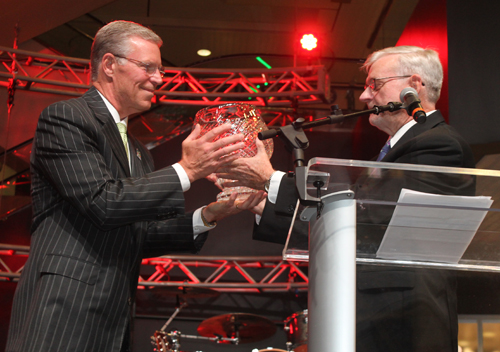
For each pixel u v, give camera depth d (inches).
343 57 303.7
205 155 63.1
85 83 264.8
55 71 267.3
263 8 283.0
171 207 62.4
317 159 36.4
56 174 61.8
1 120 271.1
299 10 277.1
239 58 326.0
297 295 274.7
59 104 65.9
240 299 275.7
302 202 38.8
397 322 49.8
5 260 268.2
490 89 154.4
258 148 67.0
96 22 289.6
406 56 81.0
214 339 237.5
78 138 63.4
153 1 283.3
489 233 44.5
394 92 80.0
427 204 40.7
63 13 245.0
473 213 41.6
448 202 40.1
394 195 40.3
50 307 57.9
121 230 66.0
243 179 67.0
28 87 253.3
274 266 267.7
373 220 43.8
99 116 68.4
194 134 66.1
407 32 207.3
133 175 73.4
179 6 287.7
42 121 65.0
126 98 73.5
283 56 321.4
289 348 207.9
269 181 64.8
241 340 253.3
